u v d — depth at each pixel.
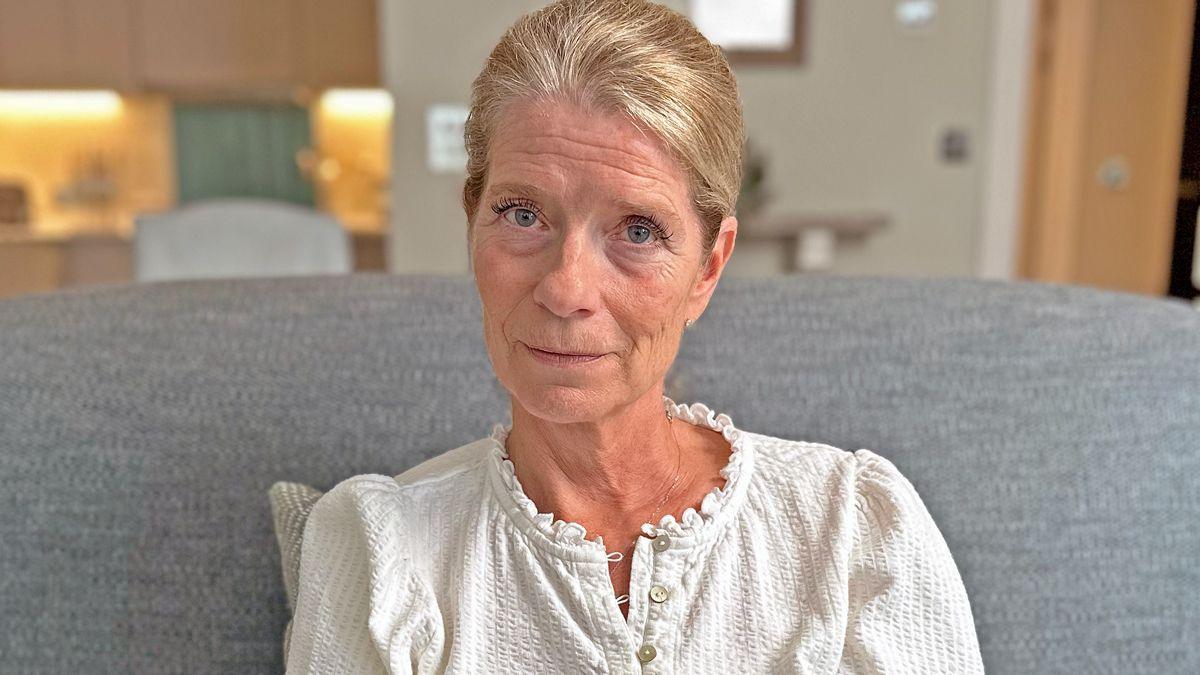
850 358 0.97
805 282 1.05
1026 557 0.91
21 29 3.78
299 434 0.93
